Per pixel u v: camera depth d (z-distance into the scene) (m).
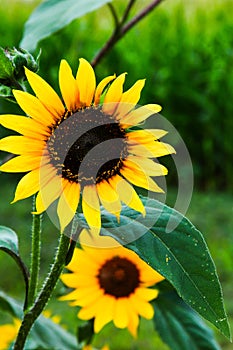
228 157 2.83
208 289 0.70
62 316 1.56
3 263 1.90
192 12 3.22
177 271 0.70
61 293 0.95
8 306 0.95
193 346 0.94
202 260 0.70
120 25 1.11
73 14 1.01
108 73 2.82
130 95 0.70
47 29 1.01
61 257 0.74
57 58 2.68
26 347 0.98
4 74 0.73
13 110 2.60
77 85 0.70
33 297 0.77
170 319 0.94
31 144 0.70
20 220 2.22
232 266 1.90
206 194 2.63
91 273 0.93
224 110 2.83
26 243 2.06
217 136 2.82
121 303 0.92
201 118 2.79
